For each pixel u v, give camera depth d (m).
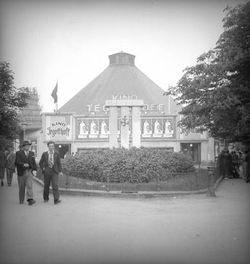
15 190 17.09
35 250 7.38
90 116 51.31
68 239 8.15
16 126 21.44
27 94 21.17
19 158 12.84
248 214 10.84
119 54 72.19
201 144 49.81
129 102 27.95
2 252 7.27
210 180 14.84
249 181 19.86
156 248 7.50
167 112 60.16
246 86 20.06
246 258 6.91
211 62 22.11
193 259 6.86
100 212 11.26
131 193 14.38
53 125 51.03
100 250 7.37
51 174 13.16
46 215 10.78
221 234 8.56
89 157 19.64
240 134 20.34
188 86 22.67
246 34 19.55
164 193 14.41
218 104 19.69
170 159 19.83
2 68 19.62
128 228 9.16
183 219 10.19
